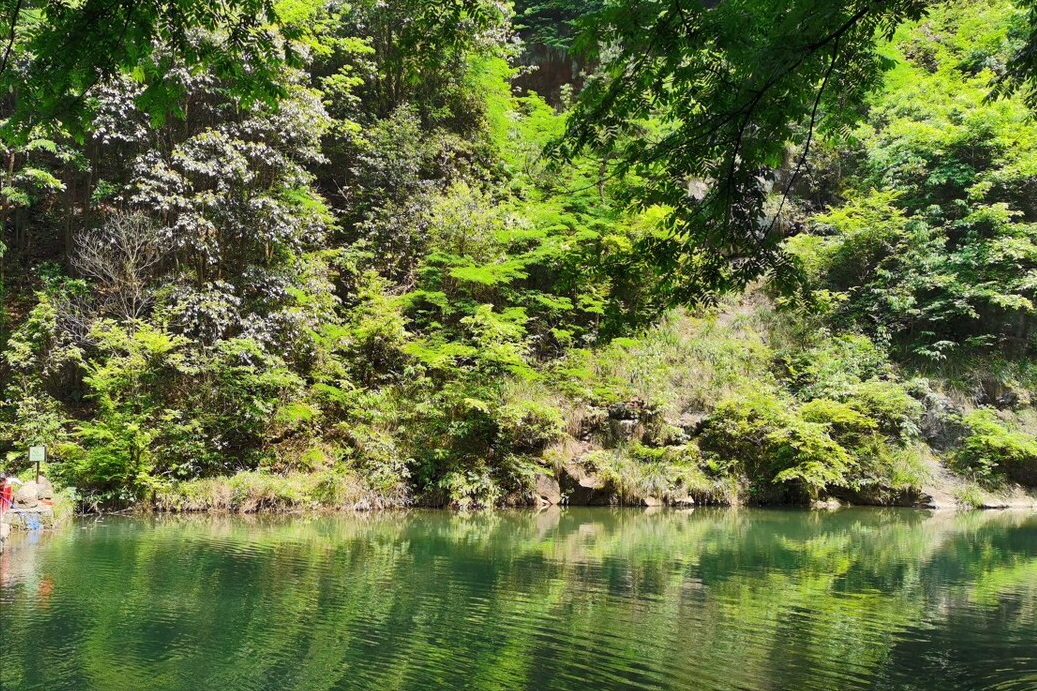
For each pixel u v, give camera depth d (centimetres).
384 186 1883
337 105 1944
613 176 631
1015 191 2116
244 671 505
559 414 1609
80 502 1263
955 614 700
